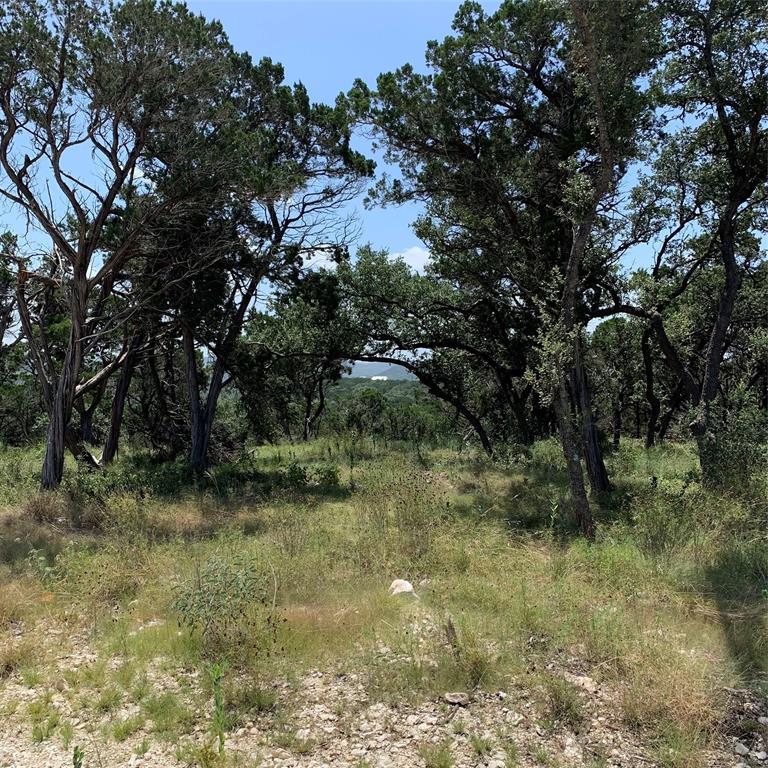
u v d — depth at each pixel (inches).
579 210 364.2
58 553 310.0
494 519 374.3
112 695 165.9
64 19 442.6
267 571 256.4
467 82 472.4
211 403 671.8
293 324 762.8
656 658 172.6
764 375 847.1
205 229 575.5
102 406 1152.2
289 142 636.7
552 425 1041.5
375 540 307.1
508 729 148.9
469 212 552.7
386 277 742.5
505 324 724.0
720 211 479.8
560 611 209.5
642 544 293.9
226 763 135.6
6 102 450.6
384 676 173.8
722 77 433.4
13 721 156.7
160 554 297.0
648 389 794.8
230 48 600.1
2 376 995.3
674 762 134.7
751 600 229.8
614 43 341.4
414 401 1583.4
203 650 193.0
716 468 380.8
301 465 707.4
